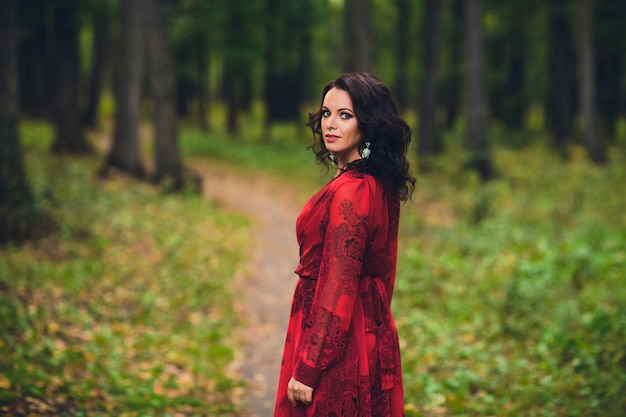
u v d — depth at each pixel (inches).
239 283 337.4
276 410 91.0
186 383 199.2
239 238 438.6
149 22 587.8
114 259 332.8
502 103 1210.6
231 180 741.9
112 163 622.8
